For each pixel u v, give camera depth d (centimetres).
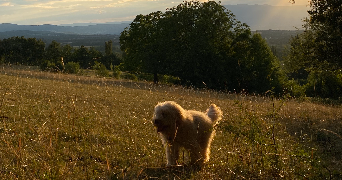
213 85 3831
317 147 881
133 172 550
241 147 627
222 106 1562
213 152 696
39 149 620
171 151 618
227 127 669
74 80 2567
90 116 1006
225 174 542
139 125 978
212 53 3706
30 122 834
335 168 672
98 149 671
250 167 555
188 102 1742
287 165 550
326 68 2239
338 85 3425
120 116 1102
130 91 2052
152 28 4162
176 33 3938
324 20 2067
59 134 747
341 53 2052
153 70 3894
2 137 668
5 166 521
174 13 4072
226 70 3972
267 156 557
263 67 4022
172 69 3803
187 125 602
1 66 3170
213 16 3950
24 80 1992
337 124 1299
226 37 4131
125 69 4391
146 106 1452
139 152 680
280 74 4284
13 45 8481
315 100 2348
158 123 578
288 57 2684
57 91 1625
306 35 2311
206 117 680
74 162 565
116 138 780
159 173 570
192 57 3675
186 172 573
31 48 8825
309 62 2333
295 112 1501
